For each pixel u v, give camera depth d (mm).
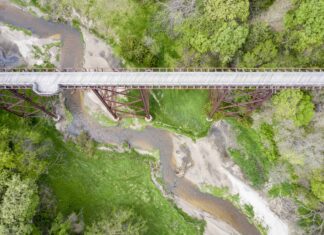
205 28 28844
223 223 33656
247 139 33969
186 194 34375
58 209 32844
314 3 25516
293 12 27344
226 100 31797
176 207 33969
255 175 33562
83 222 32156
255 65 28609
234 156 34250
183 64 31328
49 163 33781
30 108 34594
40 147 32625
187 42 30719
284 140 30266
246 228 33469
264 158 33250
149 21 32438
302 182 31250
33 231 28750
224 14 27359
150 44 32219
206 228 33500
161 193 34219
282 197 32281
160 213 33719
